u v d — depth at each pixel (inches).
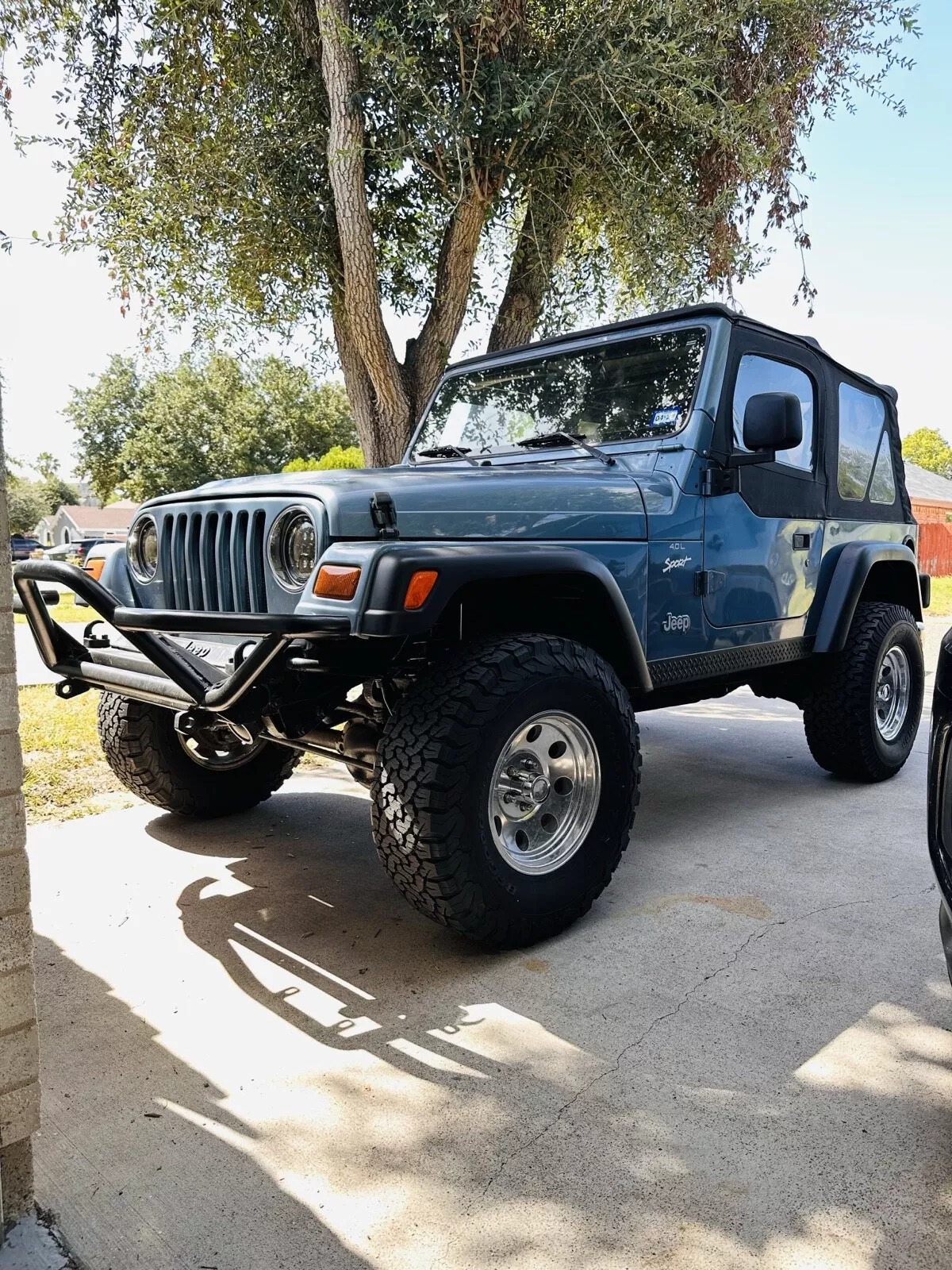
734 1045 77.0
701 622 120.6
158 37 246.8
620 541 107.4
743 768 177.9
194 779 135.3
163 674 91.9
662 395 124.3
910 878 116.7
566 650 96.3
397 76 211.8
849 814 145.9
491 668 89.4
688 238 246.8
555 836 99.0
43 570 90.7
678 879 116.5
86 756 175.3
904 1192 59.1
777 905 107.8
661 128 251.3
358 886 115.6
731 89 243.8
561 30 232.7
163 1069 74.9
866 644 153.9
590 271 297.4
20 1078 51.8
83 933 101.5
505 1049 77.2
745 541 128.0
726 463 121.8
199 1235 56.2
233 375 308.8
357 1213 58.1
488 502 95.6
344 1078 73.2
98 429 1658.5
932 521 1117.7
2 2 239.5
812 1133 65.2
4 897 49.7
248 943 98.8
